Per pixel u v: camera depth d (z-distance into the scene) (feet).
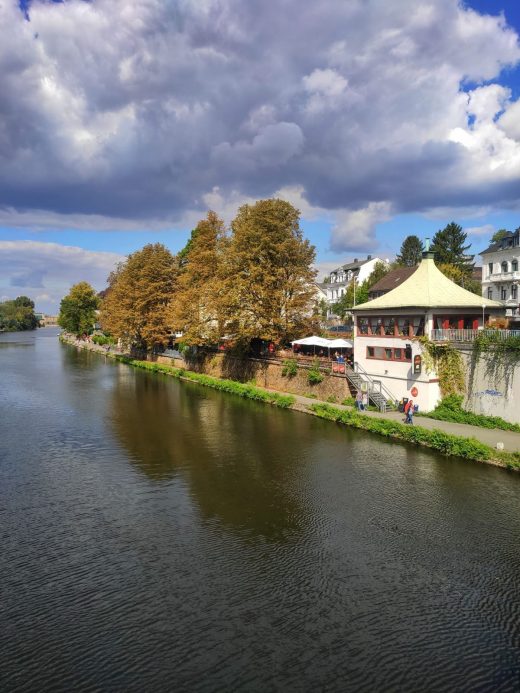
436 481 80.89
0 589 52.60
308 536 63.62
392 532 64.39
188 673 41.04
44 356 317.22
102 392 174.40
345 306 313.12
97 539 63.31
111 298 333.21
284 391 162.61
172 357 247.50
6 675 40.93
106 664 42.09
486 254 218.79
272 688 39.55
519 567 56.39
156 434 113.70
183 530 65.57
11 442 107.65
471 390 112.57
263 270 161.07
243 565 56.95
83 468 90.43
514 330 105.91
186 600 50.49
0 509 72.54
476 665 42.11
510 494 75.25
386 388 128.77
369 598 50.88
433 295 122.72
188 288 213.25
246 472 87.30
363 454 95.81
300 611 48.80
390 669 41.57
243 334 163.94
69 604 49.98
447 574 55.06
